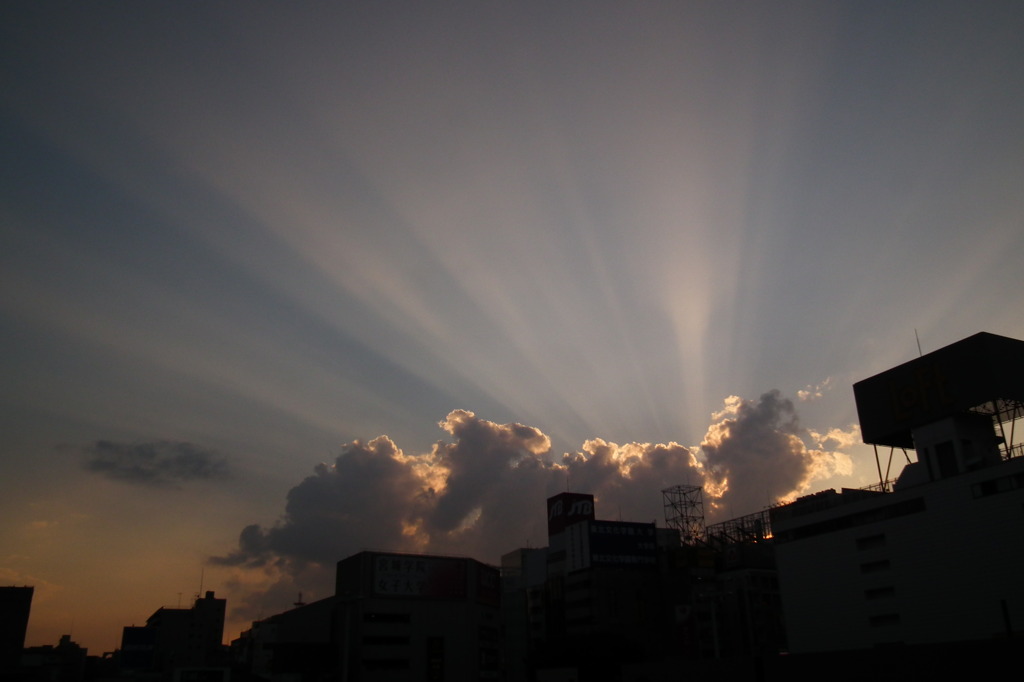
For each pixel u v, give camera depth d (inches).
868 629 3526.1
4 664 5408.5
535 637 6574.8
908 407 3619.6
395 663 4539.9
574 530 6200.8
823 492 4212.6
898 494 3508.9
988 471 3159.5
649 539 6190.9
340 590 4972.9
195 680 4537.4
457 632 4781.0
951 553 3233.3
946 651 2253.9
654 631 5733.3
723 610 5718.5
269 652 6678.2
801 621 3870.6
